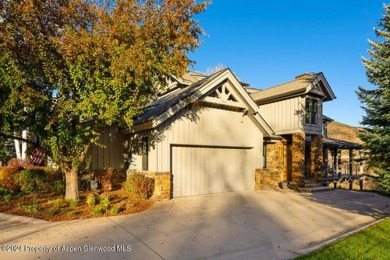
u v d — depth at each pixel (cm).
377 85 934
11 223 754
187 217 857
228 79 1277
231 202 1122
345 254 546
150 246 596
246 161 1452
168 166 1130
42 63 820
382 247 589
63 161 974
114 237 649
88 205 945
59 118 879
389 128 881
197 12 908
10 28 735
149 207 980
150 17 866
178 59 889
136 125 1191
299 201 1214
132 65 795
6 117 828
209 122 1277
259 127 1480
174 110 1117
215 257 547
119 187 1308
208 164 1295
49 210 849
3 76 739
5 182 1152
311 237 689
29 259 515
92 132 948
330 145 2175
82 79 841
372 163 939
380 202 1254
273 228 762
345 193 1534
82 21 885
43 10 795
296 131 1697
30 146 1605
